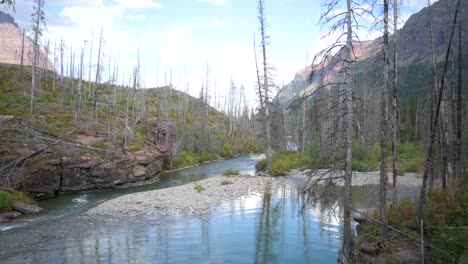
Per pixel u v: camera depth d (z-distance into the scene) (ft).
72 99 190.49
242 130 315.99
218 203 79.15
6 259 45.93
